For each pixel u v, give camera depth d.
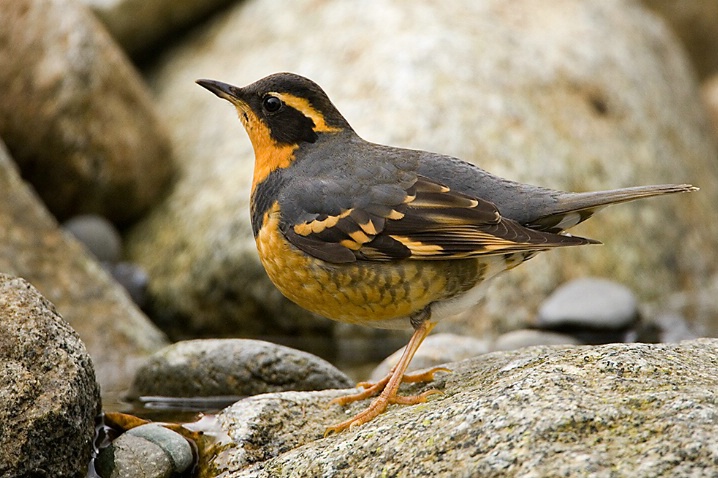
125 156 14.80
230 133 15.75
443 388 8.02
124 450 7.95
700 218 16.48
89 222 14.71
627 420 5.88
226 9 18.02
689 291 15.45
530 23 16.88
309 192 8.66
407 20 16.12
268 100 9.12
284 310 13.50
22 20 14.30
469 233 8.16
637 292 14.77
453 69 15.16
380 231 8.30
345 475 6.38
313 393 8.52
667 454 5.52
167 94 16.89
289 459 6.84
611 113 16.03
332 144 9.10
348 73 15.40
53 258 12.55
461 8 16.59
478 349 10.55
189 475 7.98
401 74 15.05
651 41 18.55
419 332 8.43
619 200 8.24
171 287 14.16
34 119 14.23
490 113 14.78
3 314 7.60
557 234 8.03
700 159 17.31
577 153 15.02
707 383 6.42
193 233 14.38
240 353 9.73
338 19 16.53
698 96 19.27
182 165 15.70
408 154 8.90
